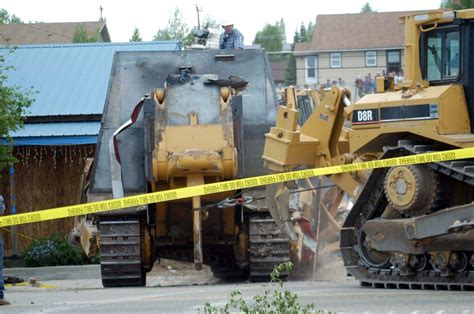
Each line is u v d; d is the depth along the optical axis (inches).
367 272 745.0
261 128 899.4
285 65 3521.2
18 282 1007.6
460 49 699.4
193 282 987.9
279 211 827.4
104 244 870.4
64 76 1412.4
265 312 480.4
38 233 1348.4
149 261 890.7
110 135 890.7
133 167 876.6
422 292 680.4
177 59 916.0
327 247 934.4
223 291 743.1
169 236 884.0
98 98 1360.7
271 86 912.3
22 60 1448.1
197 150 828.0
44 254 1197.7
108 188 884.0
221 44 1092.5
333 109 794.8
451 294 661.9
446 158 673.6
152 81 908.6
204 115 842.8
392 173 704.4
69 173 1353.3
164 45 1473.9
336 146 797.2
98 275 1157.7
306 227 931.3
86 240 928.3
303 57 3245.6
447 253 685.9
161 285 941.2
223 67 916.6
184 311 613.9
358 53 3193.9
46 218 727.1
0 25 2901.1
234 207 871.7
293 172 775.1
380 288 726.5
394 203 703.7
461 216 669.3
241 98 850.8
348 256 758.5
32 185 1350.9
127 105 901.2
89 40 2775.6
